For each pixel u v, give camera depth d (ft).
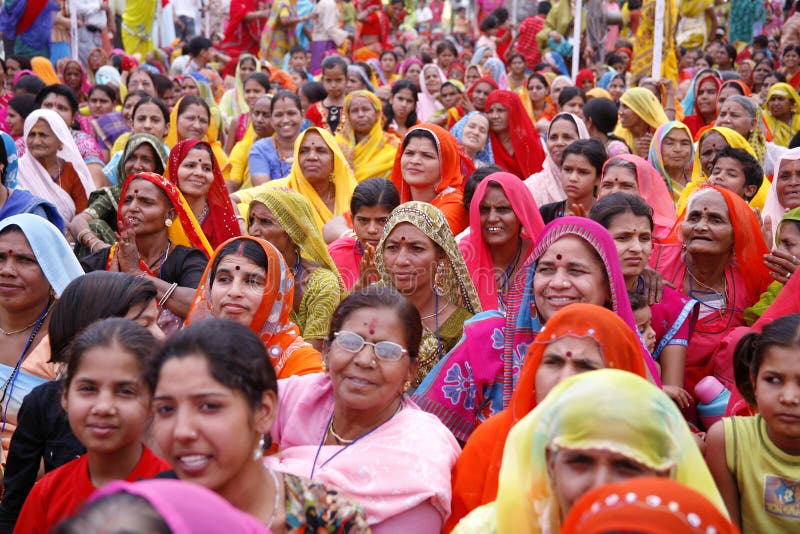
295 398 10.28
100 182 24.21
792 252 15.03
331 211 22.52
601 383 6.97
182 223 15.98
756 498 9.34
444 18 73.10
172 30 56.39
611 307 10.85
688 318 13.91
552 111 37.60
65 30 41.47
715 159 19.31
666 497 5.44
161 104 26.43
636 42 41.09
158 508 5.08
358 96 27.20
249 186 27.63
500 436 9.10
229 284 11.91
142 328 9.05
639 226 13.64
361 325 9.48
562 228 10.96
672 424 6.92
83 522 4.97
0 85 34.01
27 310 12.67
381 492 8.96
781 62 43.42
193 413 7.21
